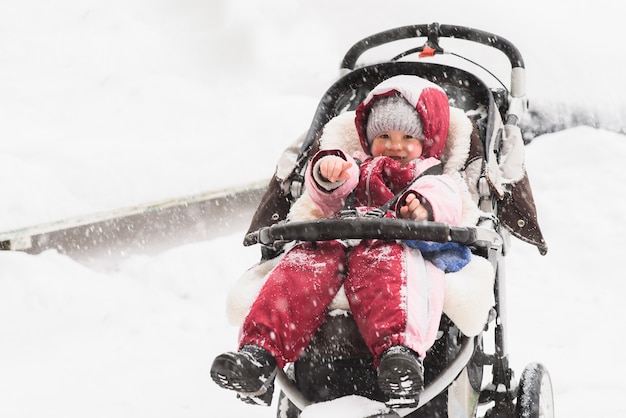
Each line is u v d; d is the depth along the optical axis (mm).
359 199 8508
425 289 7137
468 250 7762
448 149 8992
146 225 16312
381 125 8906
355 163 8344
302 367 7719
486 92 9484
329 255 7586
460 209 7875
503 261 9234
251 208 17422
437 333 7512
